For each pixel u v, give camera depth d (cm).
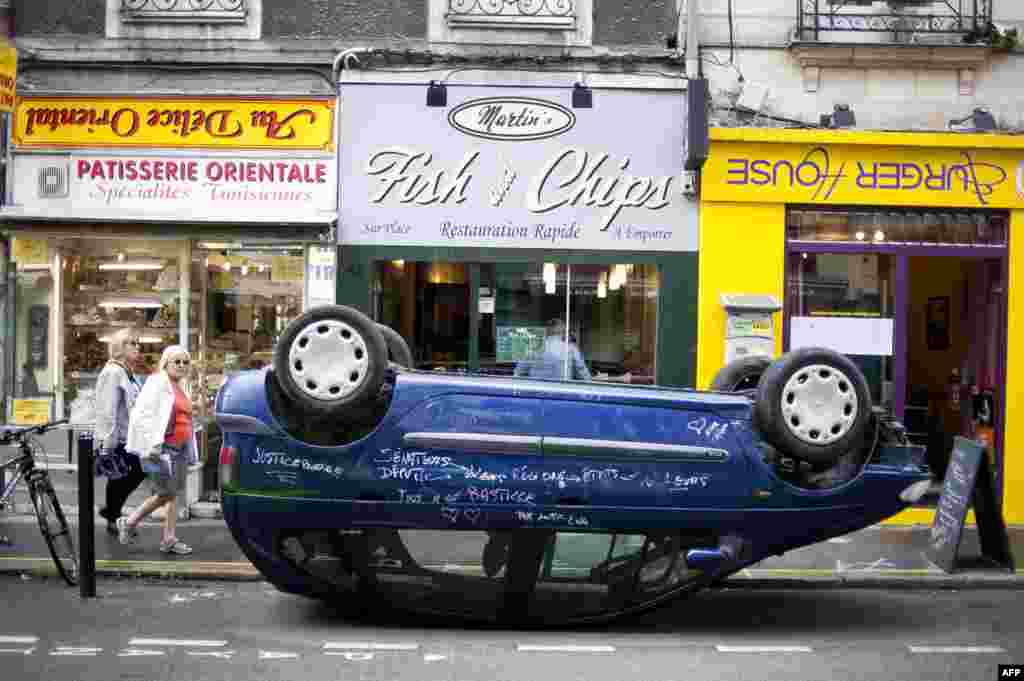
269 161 1110
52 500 835
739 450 696
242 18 1112
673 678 609
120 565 863
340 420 676
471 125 1116
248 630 708
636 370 1137
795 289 1148
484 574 709
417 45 1120
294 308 1127
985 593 855
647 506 690
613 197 1121
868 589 866
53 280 1130
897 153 1122
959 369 1198
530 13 1119
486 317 1133
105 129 1109
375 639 690
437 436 680
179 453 913
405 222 1120
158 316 1129
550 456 684
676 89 1116
